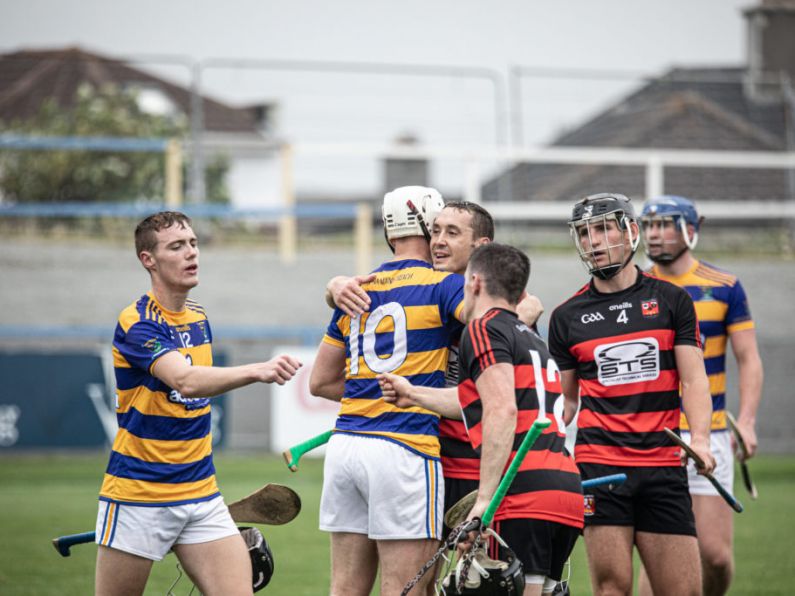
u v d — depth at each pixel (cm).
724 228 9481
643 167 9700
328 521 1866
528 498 1708
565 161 7962
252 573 1920
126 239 8575
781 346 6712
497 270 1755
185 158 8288
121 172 9006
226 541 1872
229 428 5906
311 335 6738
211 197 10569
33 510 4084
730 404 6606
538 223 9531
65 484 4831
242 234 8738
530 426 1708
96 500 4353
